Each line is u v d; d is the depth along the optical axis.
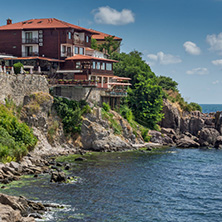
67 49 92.88
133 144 87.31
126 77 110.06
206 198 46.28
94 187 48.00
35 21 97.25
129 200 43.84
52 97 75.38
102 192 46.12
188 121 111.94
